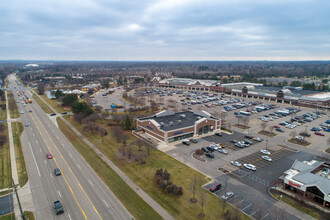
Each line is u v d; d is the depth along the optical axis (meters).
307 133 99.44
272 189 57.44
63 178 63.06
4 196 55.34
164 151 81.00
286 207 50.16
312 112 144.38
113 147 84.88
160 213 48.09
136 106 162.38
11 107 151.00
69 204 51.78
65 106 162.50
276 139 94.81
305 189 52.78
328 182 52.09
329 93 177.25
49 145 87.75
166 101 184.75
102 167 69.06
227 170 67.19
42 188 58.41
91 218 47.06
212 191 56.03
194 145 86.94
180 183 59.75
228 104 171.88
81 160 74.38
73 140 93.12
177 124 97.25
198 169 67.69
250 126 113.94
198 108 158.00
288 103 171.00
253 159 75.25
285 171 66.69
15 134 100.75
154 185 58.88
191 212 48.28
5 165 71.25
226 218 46.38
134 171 66.31
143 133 101.69
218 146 84.25
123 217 47.19
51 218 47.38
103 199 53.38
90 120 111.81
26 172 66.75
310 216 47.25
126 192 55.91
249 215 47.31
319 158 75.12
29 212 49.31
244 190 56.75
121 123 109.75
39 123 119.06
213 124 103.19
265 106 157.12
